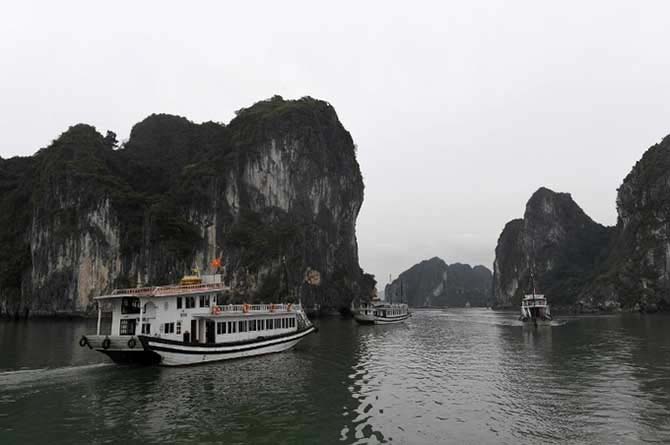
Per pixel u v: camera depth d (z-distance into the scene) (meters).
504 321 99.12
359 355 38.28
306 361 33.81
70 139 122.56
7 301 114.00
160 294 30.03
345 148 155.62
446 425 18.00
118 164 131.38
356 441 16.11
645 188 172.75
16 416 18.97
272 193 131.25
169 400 21.55
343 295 134.12
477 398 22.42
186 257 110.62
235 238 118.50
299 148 135.62
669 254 152.75
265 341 36.50
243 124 138.50
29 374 27.31
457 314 157.88
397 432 17.11
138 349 27.56
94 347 27.88
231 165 127.75
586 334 60.19
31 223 119.81
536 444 15.87
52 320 97.31
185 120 155.62
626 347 44.03
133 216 114.44
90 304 106.88
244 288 113.00
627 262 166.12
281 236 118.00
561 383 26.14
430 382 26.50
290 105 142.62
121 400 21.50
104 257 109.19
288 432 17.03
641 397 22.38
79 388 23.92
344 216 151.75
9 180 137.00
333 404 21.06
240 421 18.30
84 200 111.62
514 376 28.48
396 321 90.75
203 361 31.06
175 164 142.12
